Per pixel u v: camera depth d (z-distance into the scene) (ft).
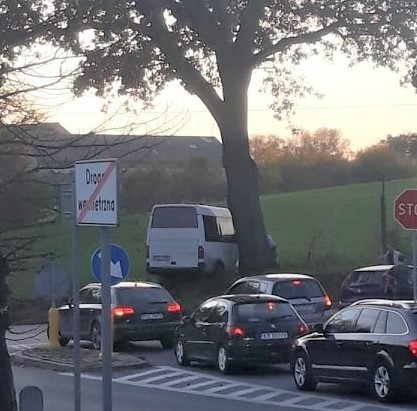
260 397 51.98
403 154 220.02
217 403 49.93
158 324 76.64
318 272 111.96
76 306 32.19
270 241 112.98
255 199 105.91
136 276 142.61
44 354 72.43
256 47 106.11
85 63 29.53
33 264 31.22
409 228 55.11
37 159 28.84
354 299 89.30
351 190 220.43
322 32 106.32
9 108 28.22
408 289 86.28
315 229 163.94
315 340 53.26
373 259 132.57
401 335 47.52
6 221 28.96
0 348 30.50
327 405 48.24
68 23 28.73
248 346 60.44
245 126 105.91
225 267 113.39
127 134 29.63
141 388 56.70
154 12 34.71
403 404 47.70
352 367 50.31
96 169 28.12
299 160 232.12
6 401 30.50
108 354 27.40
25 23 28.27
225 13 91.45
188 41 99.60
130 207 129.70
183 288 109.19
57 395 53.78
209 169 178.29
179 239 110.73
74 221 29.84
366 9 103.14
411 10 101.86
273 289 73.92
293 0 102.22
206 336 64.03
